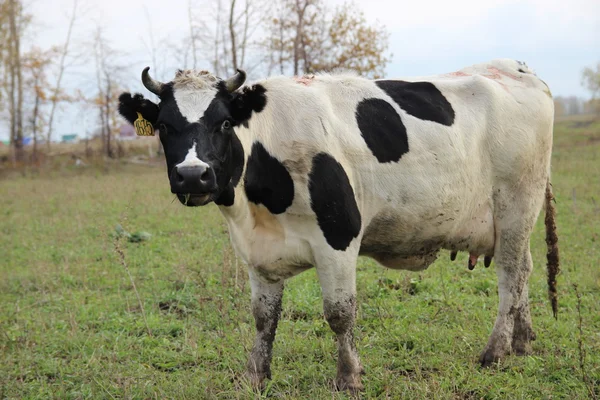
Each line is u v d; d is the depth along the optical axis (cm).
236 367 523
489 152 547
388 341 570
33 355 582
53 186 2167
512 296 543
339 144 475
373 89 517
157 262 912
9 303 760
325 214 462
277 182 463
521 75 596
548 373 489
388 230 513
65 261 956
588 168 1806
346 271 472
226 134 434
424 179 505
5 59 3622
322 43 2427
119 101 457
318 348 559
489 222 559
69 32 3778
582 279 717
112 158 3462
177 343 594
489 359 521
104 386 497
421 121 512
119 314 698
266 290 504
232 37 2328
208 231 1112
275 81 495
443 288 702
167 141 430
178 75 452
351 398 455
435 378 475
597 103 6900
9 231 1278
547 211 581
